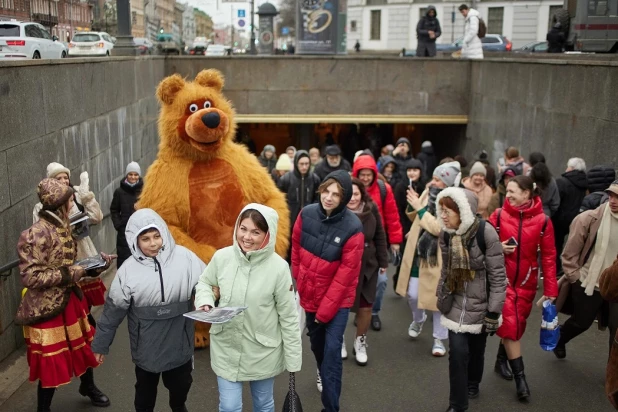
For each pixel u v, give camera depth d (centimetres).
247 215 371
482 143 1402
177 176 598
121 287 391
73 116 706
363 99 1545
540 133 1028
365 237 556
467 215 450
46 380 427
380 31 4684
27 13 1020
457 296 464
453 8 4375
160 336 397
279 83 1541
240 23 3372
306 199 830
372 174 637
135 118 1084
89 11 1399
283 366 396
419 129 2081
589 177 682
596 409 505
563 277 578
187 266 406
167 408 493
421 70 1525
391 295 799
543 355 606
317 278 462
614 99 773
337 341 457
